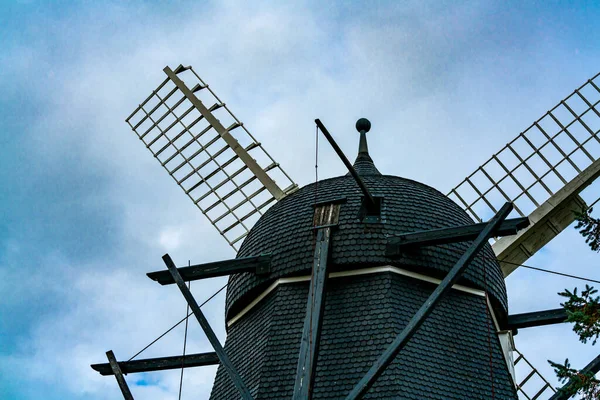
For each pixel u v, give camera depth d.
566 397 23.23
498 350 28.34
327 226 28.22
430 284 28.34
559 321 30.09
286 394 26.19
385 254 27.95
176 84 41.28
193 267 29.22
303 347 24.25
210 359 30.00
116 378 28.11
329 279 28.22
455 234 27.27
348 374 26.00
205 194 38.94
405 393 25.19
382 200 29.45
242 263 29.17
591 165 37.50
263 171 37.91
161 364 30.06
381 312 27.03
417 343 26.66
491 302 29.69
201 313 26.78
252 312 29.61
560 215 37.03
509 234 26.44
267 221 30.78
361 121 34.75
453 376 26.47
